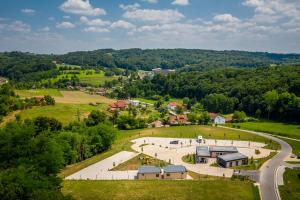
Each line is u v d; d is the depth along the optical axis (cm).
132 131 17738
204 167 10700
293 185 8488
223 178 9338
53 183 5756
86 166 10700
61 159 7369
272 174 9550
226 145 13950
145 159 11350
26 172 5453
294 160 11356
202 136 15738
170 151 12912
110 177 9556
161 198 7594
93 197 7700
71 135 11712
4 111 18150
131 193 7938
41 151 6712
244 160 10938
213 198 7544
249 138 15175
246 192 7900
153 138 15462
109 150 13050
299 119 18938
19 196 4894
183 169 9481
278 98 19825
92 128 13250
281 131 16488
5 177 5081
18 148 6488
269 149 13125
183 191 8019
